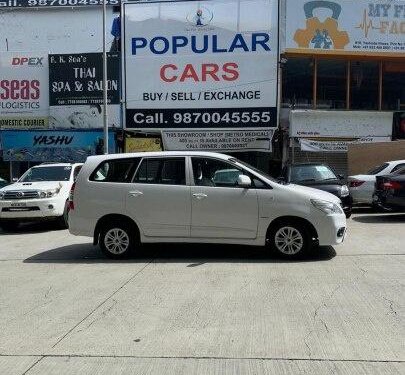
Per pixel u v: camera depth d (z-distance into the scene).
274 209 8.41
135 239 8.97
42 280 7.54
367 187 15.14
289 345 4.66
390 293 6.30
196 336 4.95
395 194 13.02
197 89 23.72
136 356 4.48
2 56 24.47
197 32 23.58
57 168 14.76
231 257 8.84
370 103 25.44
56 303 6.24
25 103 24.44
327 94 25.53
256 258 8.69
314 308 5.75
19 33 25.31
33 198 13.16
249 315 5.55
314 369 4.13
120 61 24.03
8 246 11.07
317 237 8.35
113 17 24.70
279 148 23.86
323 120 23.19
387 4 23.12
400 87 25.56
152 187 8.80
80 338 4.97
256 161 24.25
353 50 23.09
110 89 24.06
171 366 4.25
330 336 4.86
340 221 8.50
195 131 23.84
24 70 24.39
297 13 22.98
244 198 8.51
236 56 23.41
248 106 23.47
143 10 23.86
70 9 24.98
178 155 8.89
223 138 23.73
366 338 4.79
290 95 25.23
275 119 23.34
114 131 24.02
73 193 9.13
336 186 13.31
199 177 8.75
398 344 4.63
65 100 24.22
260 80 23.33
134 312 5.76
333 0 22.94
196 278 7.32
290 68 24.91
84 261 8.94
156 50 23.83
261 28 23.22
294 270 7.68
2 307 6.14
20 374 4.16
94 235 9.03
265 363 4.27
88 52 24.55
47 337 5.03
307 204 8.33
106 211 8.91
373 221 13.38
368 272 7.44
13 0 25.23
